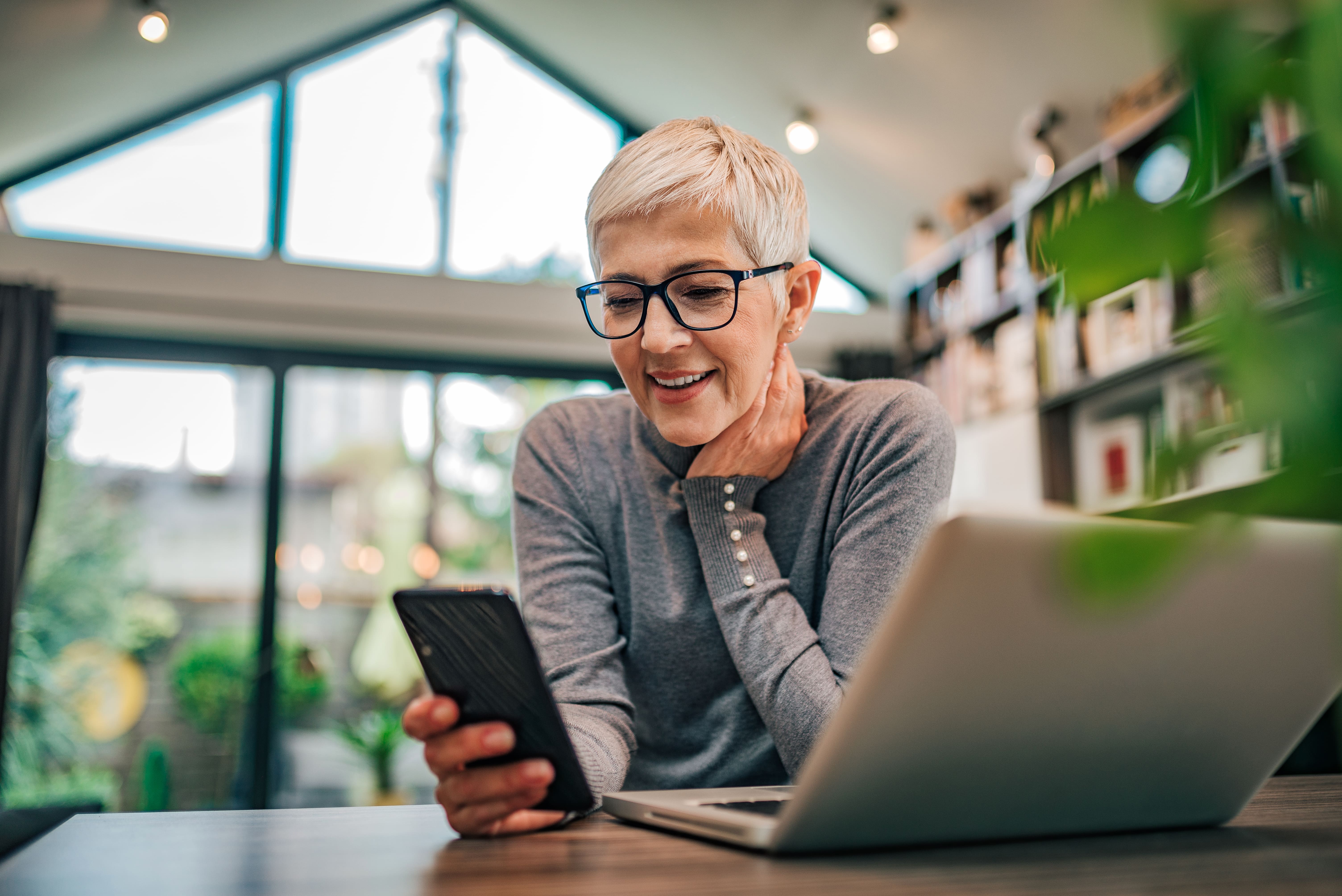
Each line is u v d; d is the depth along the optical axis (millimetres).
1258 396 246
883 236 5117
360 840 646
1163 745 585
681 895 464
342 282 4594
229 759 4281
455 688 678
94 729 4227
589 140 5191
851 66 4168
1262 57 241
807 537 1096
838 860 555
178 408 4531
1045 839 614
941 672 495
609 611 1090
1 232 4332
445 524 4695
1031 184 3936
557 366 4926
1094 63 3516
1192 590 521
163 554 4410
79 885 495
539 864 550
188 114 4754
